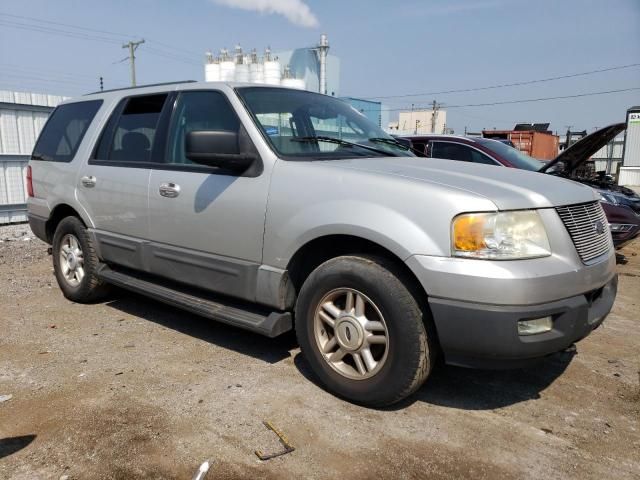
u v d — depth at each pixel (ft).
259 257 11.16
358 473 8.11
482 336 8.59
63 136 17.19
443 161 12.41
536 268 8.66
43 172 17.46
